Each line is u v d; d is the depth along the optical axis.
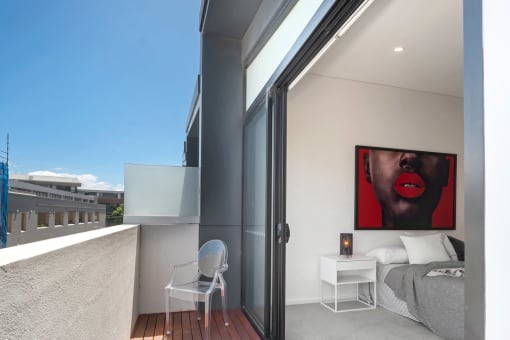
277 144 2.75
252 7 3.25
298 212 3.99
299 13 2.27
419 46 3.31
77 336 1.12
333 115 4.21
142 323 3.12
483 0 0.87
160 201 3.63
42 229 10.16
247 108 3.71
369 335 2.91
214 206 3.66
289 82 2.69
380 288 3.77
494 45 0.83
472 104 0.90
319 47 2.13
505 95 0.80
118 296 1.98
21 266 0.71
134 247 2.84
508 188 0.78
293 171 4.02
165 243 3.54
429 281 3.07
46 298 0.85
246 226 3.59
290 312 3.54
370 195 4.25
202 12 3.71
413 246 3.87
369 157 4.29
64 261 0.98
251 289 3.34
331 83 4.23
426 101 4.64
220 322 3.17
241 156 3.78
